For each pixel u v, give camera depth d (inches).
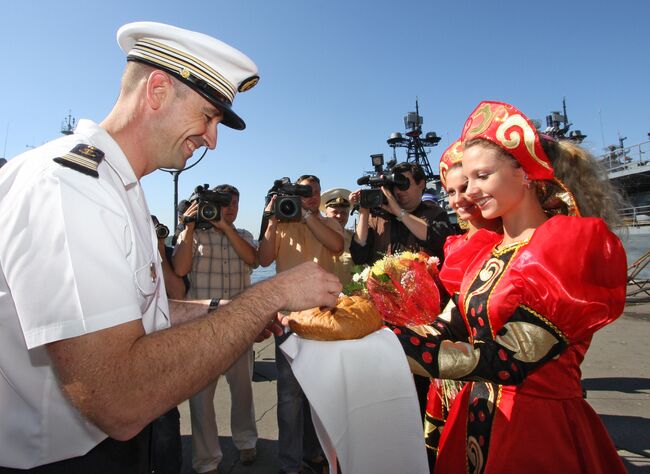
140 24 51.4
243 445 134.0
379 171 136.7
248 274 157.0
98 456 47.9
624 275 50.8
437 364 50.0
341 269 152.3
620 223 62.3
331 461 47.9
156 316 54.1
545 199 62.6
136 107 51.3
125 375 37.4
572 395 56.1
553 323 50.6
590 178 60.9
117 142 51.4
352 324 49.3
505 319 53.7
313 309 52.1
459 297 63.6
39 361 44.4
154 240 55.7
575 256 50.5
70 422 45.9
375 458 49.0
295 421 122.0
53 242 37.1
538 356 50.1
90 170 41.9
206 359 40.7
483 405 60.2
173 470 99.8
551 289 50.3
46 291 36.5
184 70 50.8
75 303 36.5
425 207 135.3
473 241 72.3
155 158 53.7
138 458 51.3
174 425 101.7
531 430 54.6
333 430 46.3
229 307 44.7
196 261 146.3
